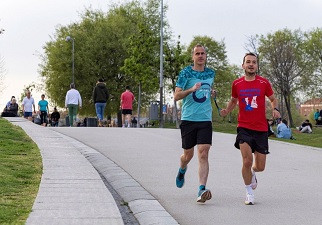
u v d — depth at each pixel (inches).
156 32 2829.7
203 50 378.3
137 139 800.3
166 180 460.4
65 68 2802.7
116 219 289.0
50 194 355.3
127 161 570.6
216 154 647.8
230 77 3339.1
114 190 412.2
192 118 373.7
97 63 2785.4
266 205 367.6
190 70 378.6
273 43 2942.9
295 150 732.0
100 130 959.6
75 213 301.7
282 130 1157.1
